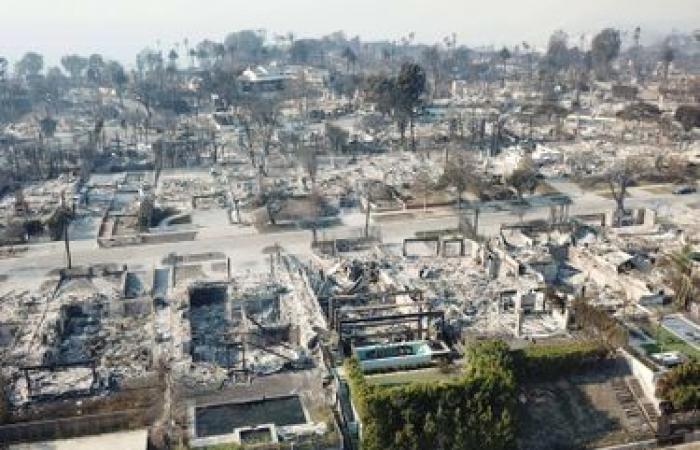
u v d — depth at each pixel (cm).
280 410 7925
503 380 7644
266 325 9888
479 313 10306
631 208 15350
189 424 7619
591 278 11925
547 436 7881
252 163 19425
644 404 8250
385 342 9425
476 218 13912
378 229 14250
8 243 13512
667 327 10025
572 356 8419
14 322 10131
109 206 15925
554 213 14450
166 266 12375
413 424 7288
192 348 9450
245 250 13138
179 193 16738
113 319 10450
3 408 7656
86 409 7869
